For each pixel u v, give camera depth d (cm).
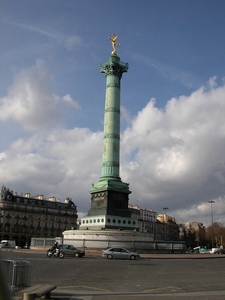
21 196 14962
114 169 7412
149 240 6712
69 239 6419
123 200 7300
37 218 14775
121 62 8106
